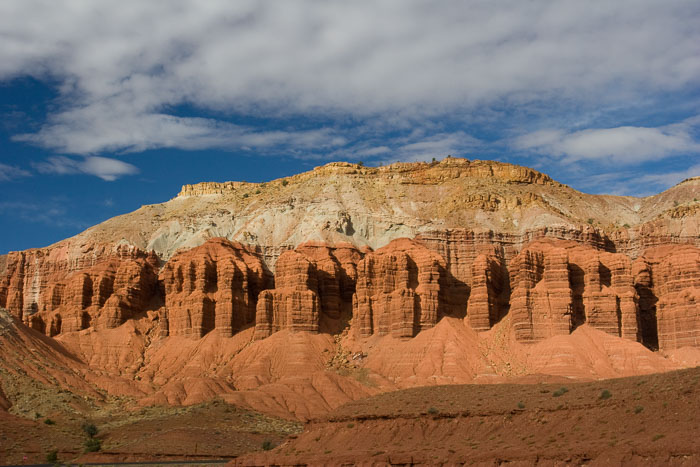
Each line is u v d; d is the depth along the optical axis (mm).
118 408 189625
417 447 108875
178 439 158250
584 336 195500
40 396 184375
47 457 151375
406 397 126562
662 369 185500
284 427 170500
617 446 93375
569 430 102250
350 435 118250
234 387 198500
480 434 108688
